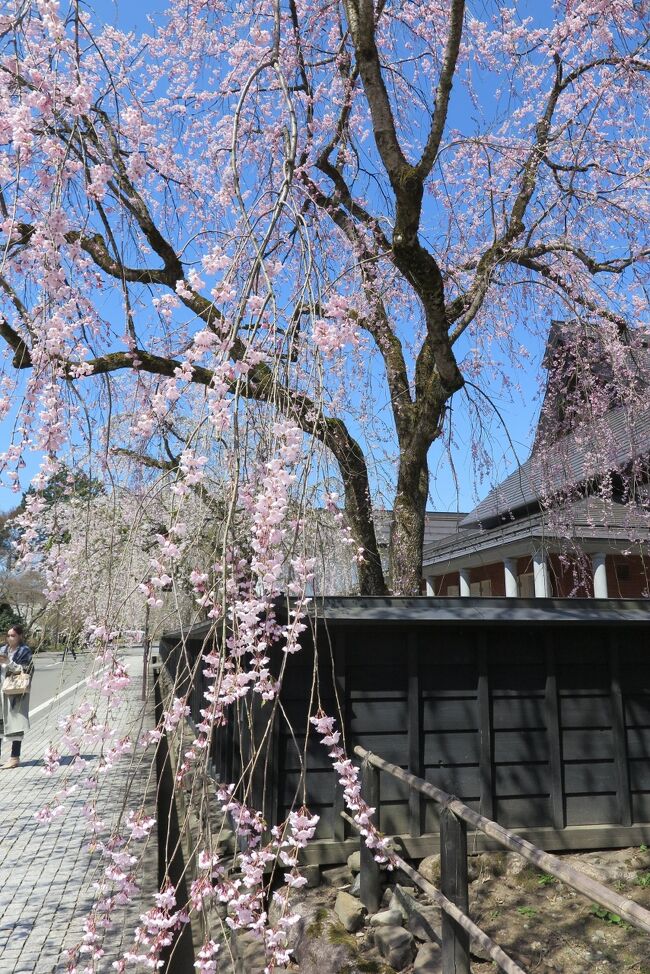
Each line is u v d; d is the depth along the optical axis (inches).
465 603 159.2
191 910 89.2
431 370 245.0
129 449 162.4
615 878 140.5
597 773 157.8
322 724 98.3
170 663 289.3
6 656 325.7
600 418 270.1
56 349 108.8
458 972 101.0
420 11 254.8
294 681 147.6
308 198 200.1
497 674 157.6
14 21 119.9
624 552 312.2
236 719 168.2
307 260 98.7
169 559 101.3
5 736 321.7
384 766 129.7
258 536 94.1
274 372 100.4
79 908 158.6
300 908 129.0
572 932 125.0
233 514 89.0
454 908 99.3
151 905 153.1
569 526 305.0
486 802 151.2
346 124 255.4
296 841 93.7
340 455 203.3
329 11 252.2
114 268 183.3
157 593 99.0
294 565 101.9
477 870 145.8
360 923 127.0
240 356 109.1
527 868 144.9
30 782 283.0
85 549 124.3
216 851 86.5
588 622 151.6
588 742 158.7
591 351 259.3
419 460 230.4
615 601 165.9
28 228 123.2
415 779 117.6
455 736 154.4
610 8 231.3
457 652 157.1
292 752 145.3
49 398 107.2
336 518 118.9
